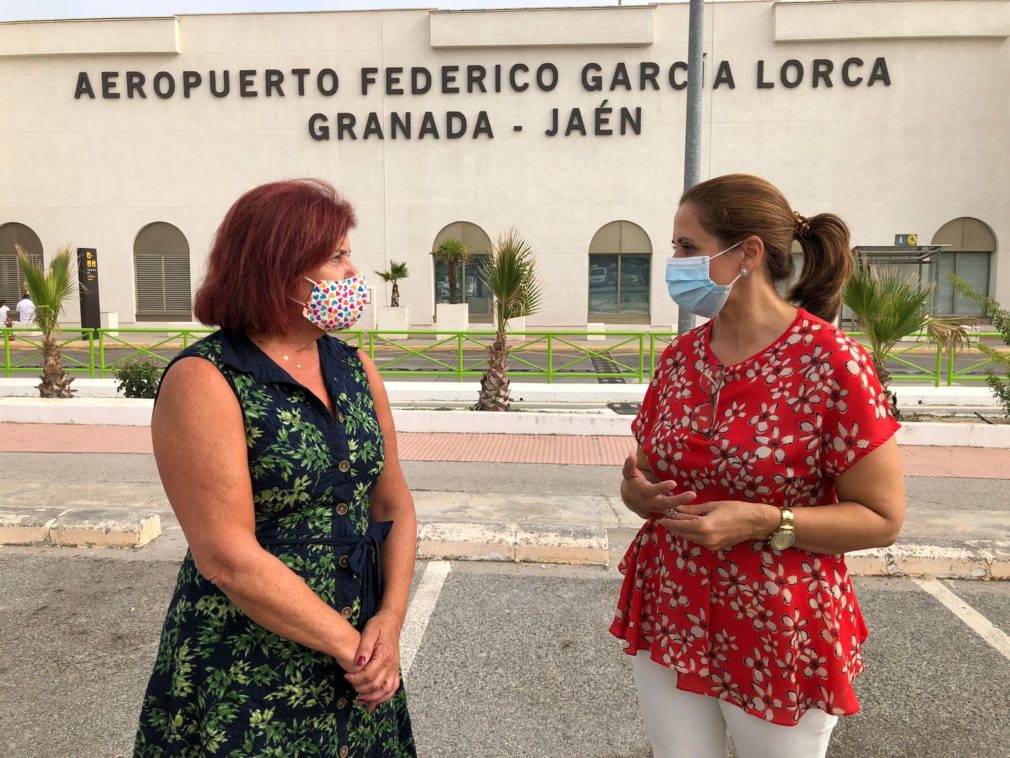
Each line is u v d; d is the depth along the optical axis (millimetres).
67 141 24766
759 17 22922
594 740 2801
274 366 1434
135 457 7648
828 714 1610
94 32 24000
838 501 1606
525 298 9680
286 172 24609
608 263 24516
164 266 25219
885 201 23281
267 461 1383
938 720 2928
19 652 3418
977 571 4387
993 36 22281
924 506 6070
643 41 23219
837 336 1568
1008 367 8727
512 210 24391
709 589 1661
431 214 24562
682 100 23578
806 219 1762
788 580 1582
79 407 9359
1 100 24688
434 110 24156
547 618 3826
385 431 1732
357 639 1422
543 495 6250
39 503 5848
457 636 3619
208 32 24156
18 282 25375
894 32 22438
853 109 23016
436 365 16234
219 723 1378
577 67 23719
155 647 3477
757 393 1603
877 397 1536
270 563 1340
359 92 24203
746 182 1678
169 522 5359
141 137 24641
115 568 4465
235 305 1422
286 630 1348
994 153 22844
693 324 9336
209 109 24453
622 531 5227
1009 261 23094
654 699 1799
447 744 2762
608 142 23906
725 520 1513
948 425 8422
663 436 1737
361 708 1524
